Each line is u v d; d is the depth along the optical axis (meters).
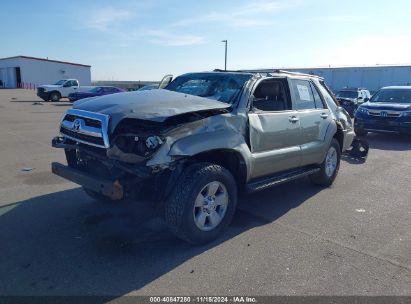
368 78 42.94
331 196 6.15
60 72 60.69
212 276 3.51
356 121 13.49
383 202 5.89
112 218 4.78
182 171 4.05
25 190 5.84
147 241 4.18
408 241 4.44
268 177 5.19
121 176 3.89
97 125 3.94
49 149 9.23
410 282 3.52
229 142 4.28
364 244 4.32
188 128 3.99
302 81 6.00
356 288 3.39
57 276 3.43
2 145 9.66
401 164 8.85
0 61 64.94
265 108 5.18
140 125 4.03
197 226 4.04
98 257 3.79
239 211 5.31
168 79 6.23
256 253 4.00
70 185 6.14
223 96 4.80
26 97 36.84
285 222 4.94
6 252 3.84
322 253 4.05
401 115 12.45
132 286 3.31
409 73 39.59
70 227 4.48
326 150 6.22
